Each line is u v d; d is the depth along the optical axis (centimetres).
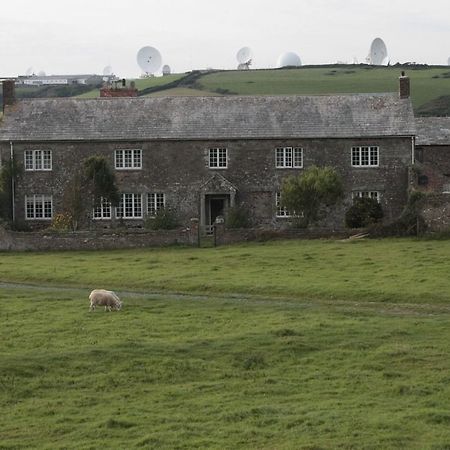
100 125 12462
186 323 6147
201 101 12700
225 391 4606
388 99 12588
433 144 14000
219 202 12462
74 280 8225
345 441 3794
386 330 5800
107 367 5022
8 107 12738
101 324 6141
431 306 6719
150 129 12375
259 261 8788
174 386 4700
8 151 12388
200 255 9362
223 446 3775
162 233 10156
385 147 12162
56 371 4959
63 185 12356
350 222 11356
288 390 4594
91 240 10175
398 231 10144
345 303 6931
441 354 5172
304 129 12256
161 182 12312
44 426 4100
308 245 9750
